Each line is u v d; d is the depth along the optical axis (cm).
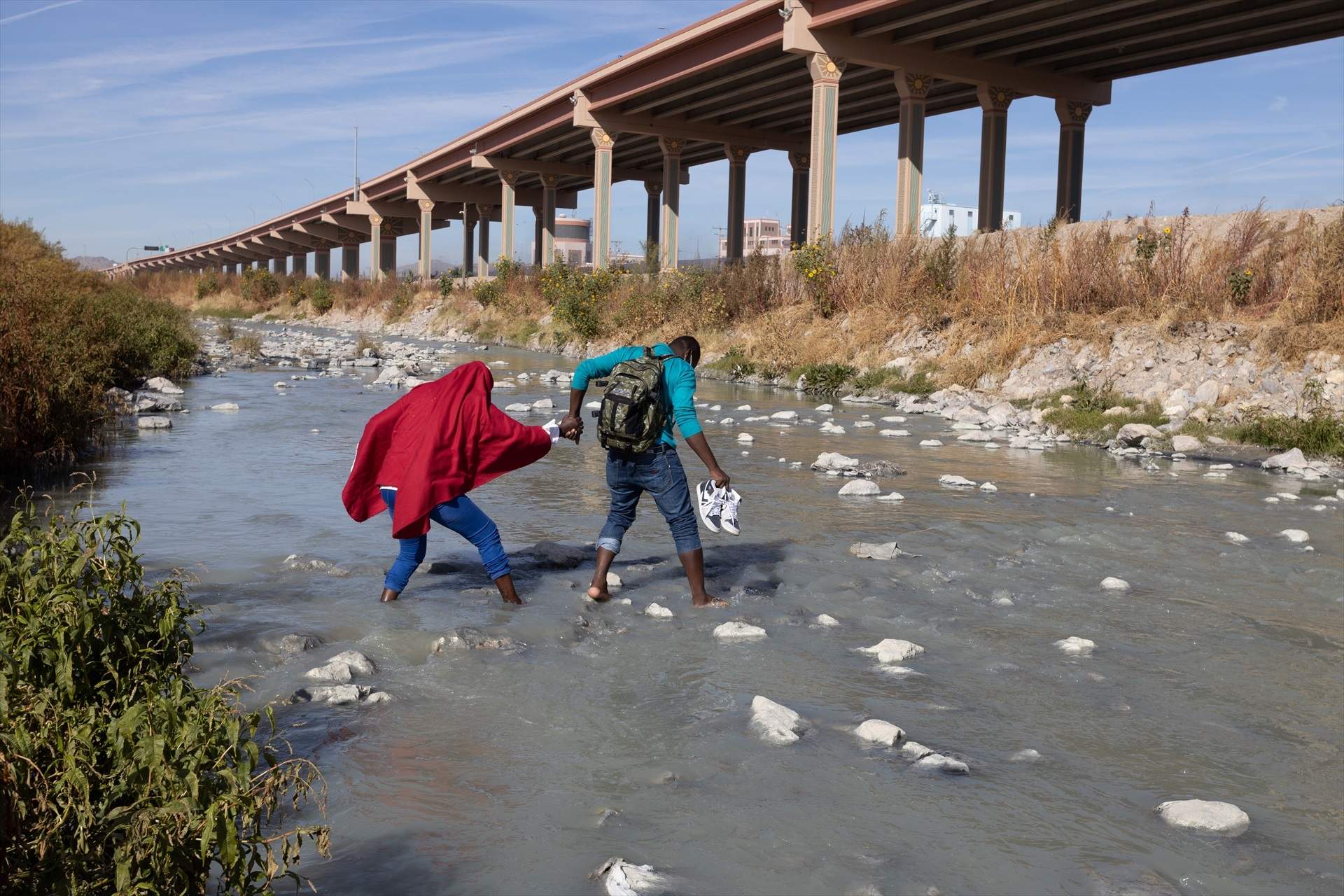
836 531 755
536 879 279
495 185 6694
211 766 230
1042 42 2838
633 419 542
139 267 16762
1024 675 456
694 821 314
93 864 222
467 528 547
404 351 3038
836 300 2275
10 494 805
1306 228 1552
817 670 457
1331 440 1157
